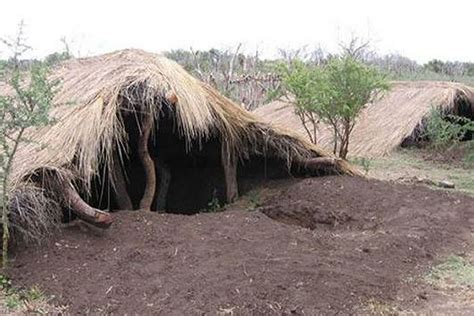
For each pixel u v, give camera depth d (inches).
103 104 278.5
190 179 383.6
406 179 404.5
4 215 223.8
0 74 249.4
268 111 612.1
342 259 238.7
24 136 281.1
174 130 342.0
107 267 224.2
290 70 459.8
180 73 312.2
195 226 261.0
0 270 225.1
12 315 196.7
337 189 329.4
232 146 341.7
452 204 314.8
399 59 1027.9
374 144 503.5
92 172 263.1
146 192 308.7
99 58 343.9
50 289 211.8
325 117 426.6
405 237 267.7
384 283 222.4
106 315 195.0
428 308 206.7
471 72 1147.9
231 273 215.2
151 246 241.3
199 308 194.4
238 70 725.9
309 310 196.9
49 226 245.6
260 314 192.7
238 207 338.6
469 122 488.1
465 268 246.1
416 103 530.6
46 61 305.7
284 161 368.2
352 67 398.3
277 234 257.4
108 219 246.4
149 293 205.3
